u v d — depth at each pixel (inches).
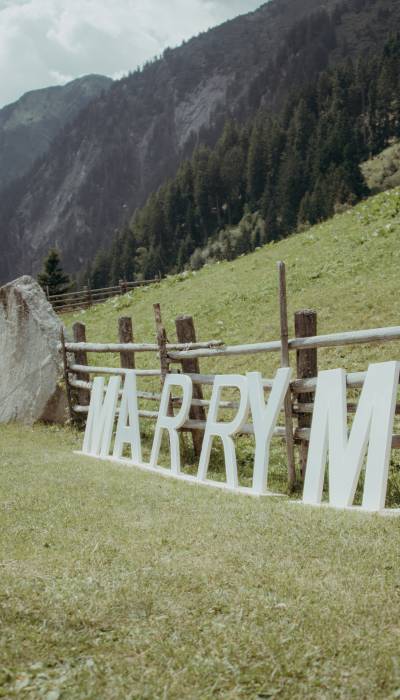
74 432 579.5
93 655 156.3
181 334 447.2
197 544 231.9
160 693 141.6
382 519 247.4
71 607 177.5
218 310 780.0
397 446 278.8
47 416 628.4
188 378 403.5
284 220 6387.8
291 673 147.0
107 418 472.4
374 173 6328.7
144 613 175.9
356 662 149.6
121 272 7190.0
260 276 871.1
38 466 414.9
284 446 418.6
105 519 270.4
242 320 717.9
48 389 620.7
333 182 5930.1
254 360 593.0
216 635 163.2
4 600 180.9
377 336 311.6
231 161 7514.8
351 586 188.1
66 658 155.0
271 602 180.1
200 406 439.5
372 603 176.6
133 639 162.4
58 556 222.4
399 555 209.0
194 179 7598.4
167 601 182.7
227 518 266.4
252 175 7268.7
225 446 357.4
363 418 285.0
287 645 157.3
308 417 349.1
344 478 288.2
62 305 1477.6
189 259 6993.1
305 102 7431.1
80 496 315.9
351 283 695.7
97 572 204.5
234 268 1028.5
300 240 1057.5
